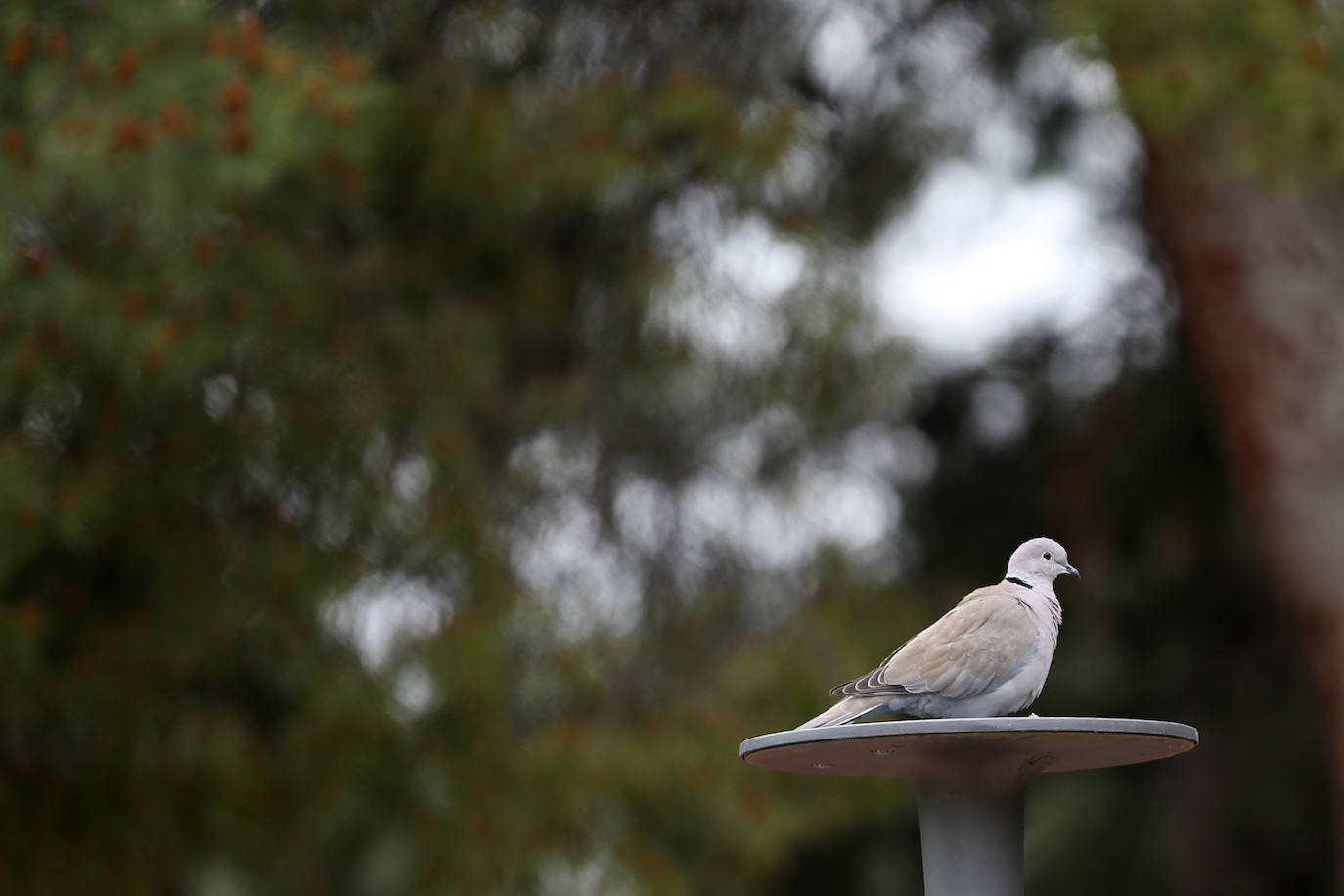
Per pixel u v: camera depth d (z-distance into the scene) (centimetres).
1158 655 1812
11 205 941
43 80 976
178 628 1159
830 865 1972
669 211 1545
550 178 1345
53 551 1135
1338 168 1084
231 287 1054
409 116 1344
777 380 1491
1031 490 1889
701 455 1645
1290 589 1434
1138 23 1038
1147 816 1822
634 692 1493
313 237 1294
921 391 1873
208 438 1173
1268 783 1775
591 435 1573
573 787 1276
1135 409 1773
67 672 1136
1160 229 1437
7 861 1157
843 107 1730
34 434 1064
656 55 1563
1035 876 1820
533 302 1458
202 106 954
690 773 1309
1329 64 1048
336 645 1261
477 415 1473
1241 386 1410
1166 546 1762
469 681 1234
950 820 611
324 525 1259
